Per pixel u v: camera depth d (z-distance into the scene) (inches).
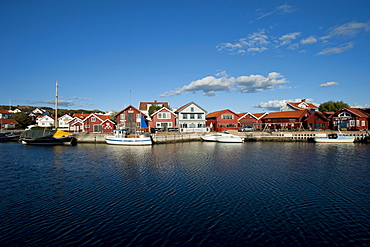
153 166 986.1
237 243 403.5
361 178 788.0
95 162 1091.9
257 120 2844.5
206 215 505.4
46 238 420.5
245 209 535.2
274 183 727.1
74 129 2578.7
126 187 694.5
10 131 2802.7
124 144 1851.6
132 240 413.4
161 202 576.4
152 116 2508.6
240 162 1076.5
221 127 2652.6
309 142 2042.3
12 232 441.4
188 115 2564.0
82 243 404.5
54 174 860.0
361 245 400.5
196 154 1336.1
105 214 513.3
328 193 639.1
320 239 417.1
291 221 480.1
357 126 2297.0
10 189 685.9
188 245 397.7
